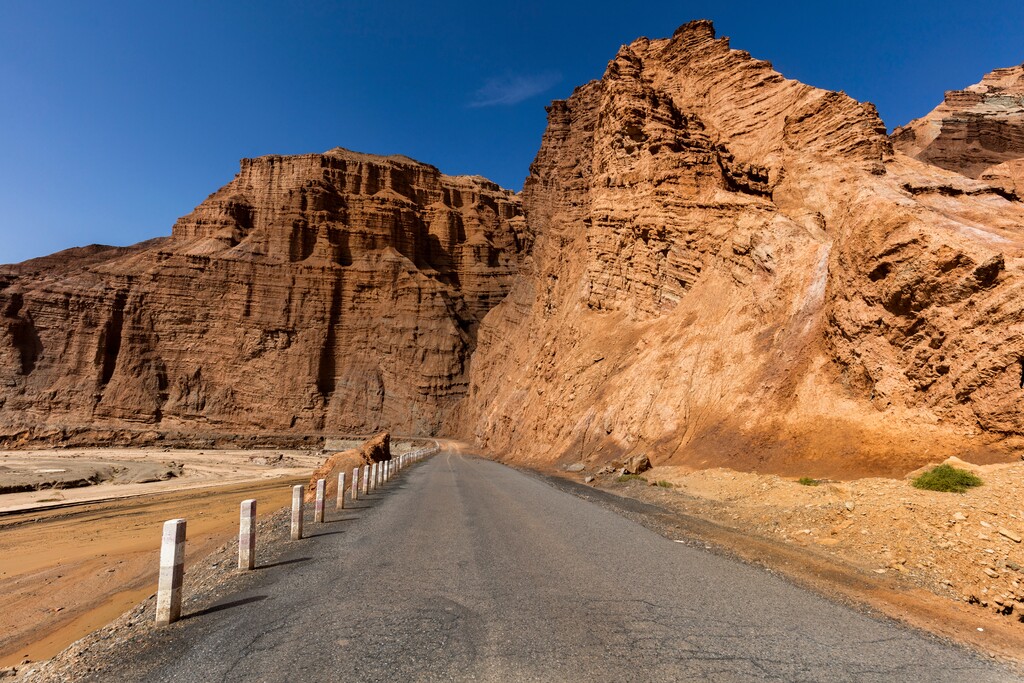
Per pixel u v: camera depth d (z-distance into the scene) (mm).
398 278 118812
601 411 35125
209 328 111000
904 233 20297
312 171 128625
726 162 41844
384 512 13625
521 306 93500
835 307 23156
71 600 14469
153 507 33875
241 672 4312
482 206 145375
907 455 17062
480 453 61938
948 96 126250
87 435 96500
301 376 109188
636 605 6121
